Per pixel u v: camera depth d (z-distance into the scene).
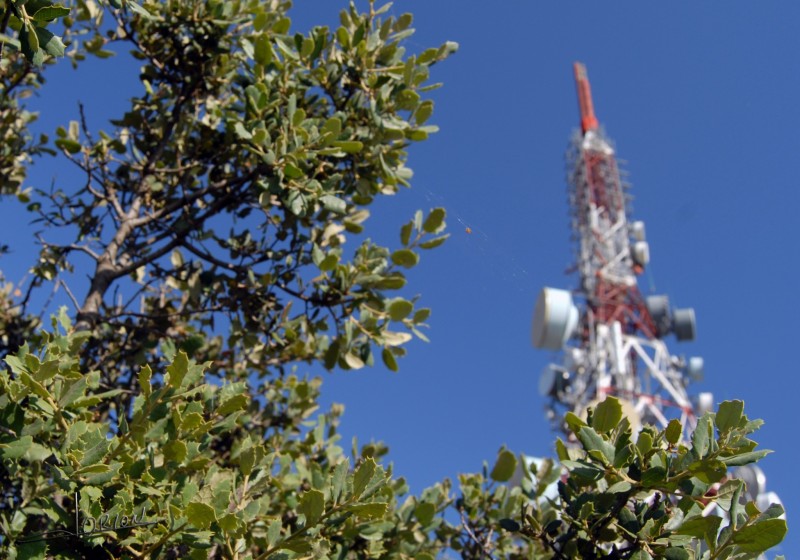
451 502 5.80
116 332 6.17
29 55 3.20
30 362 3.17
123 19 6.17
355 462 5.63
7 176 6.79
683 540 3.18
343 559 4.25
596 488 3.81
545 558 5.31
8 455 3.03
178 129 6.35
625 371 21.67
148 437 3.40
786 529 2.90
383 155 6.02
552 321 20.67
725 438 3.08
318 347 6.77
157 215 6.07
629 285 24.58
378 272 5.69
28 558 3.01
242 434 6.15
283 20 6.08
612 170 28.61
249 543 3.90
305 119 5.93
